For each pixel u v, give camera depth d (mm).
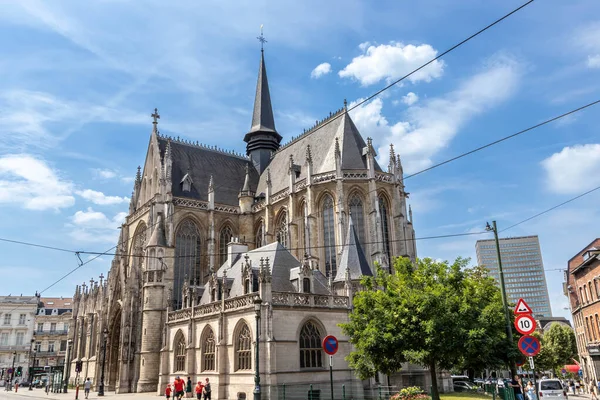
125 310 79375
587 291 78562
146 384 71875
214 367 51219
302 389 44969
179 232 86438
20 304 146500
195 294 58406
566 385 86188
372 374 38969
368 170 76500
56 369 80062
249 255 57938
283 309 46250
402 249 75812
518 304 29406
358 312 39812
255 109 112625
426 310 35750
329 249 75500
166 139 97625
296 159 91938
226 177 100000
